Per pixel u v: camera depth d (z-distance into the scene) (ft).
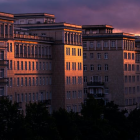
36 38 650.02
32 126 493.36
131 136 638.12
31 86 641.40
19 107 609.01
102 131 549.13
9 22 593.83
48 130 492.13
